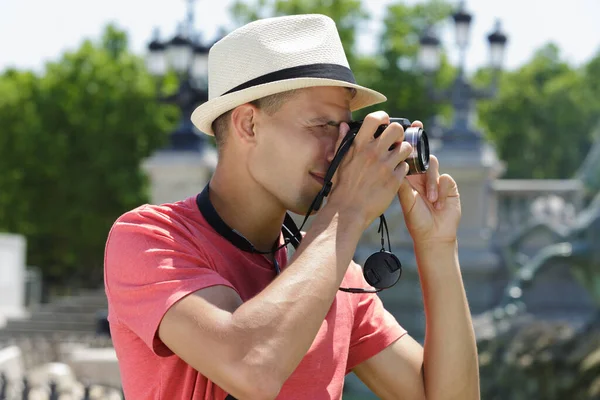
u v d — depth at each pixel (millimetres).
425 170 2826
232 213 2846
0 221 41531
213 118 2836
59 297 42031
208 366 2420
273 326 2404
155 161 19406
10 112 41438
